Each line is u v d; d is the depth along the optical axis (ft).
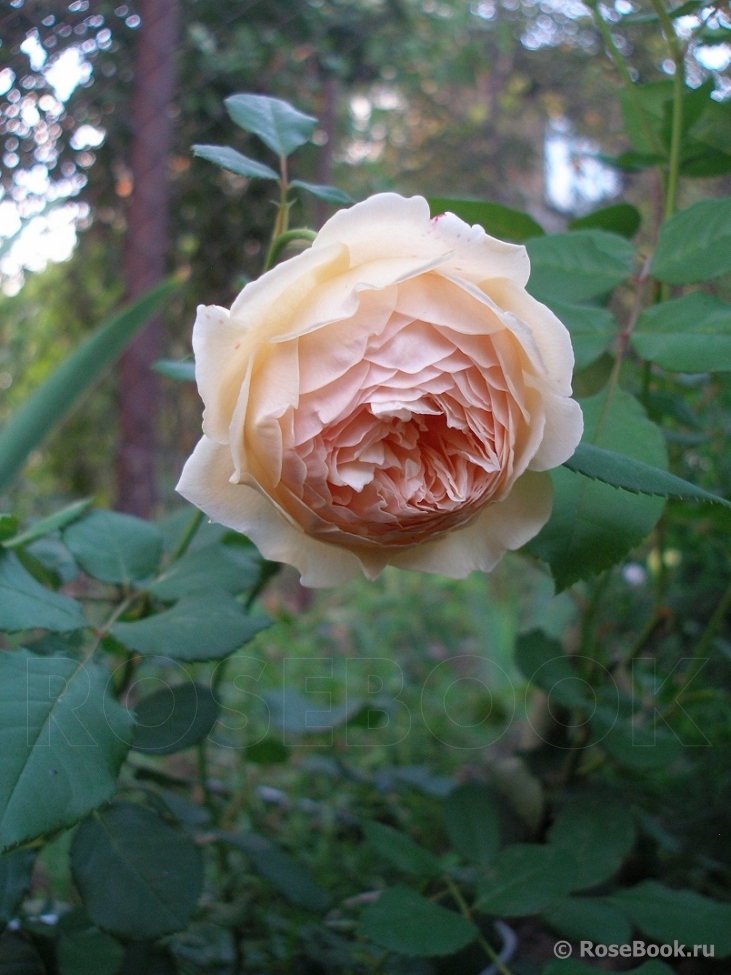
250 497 0.69
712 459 1.61
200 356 0.62
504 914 0.87
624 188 3.05
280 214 0.92
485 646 2.59
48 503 2.42
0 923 0.77
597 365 1.18
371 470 0.64
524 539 0.74
